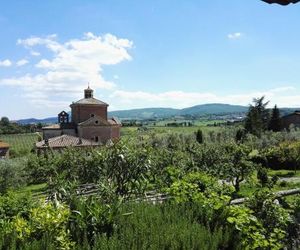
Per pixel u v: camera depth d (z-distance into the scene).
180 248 5.87
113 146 14.19
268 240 7.62
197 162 32.75
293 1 2.62
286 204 10.20
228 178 32.09
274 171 45.91
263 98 89.69
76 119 73.25
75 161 29.25
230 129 77.25
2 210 9.21
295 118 91.94
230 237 6.56
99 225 6.36
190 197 8.40
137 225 6.45
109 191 10.21
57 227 6.20
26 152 88.25
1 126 137.75
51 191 10.01
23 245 5.58
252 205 9.42
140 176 13.48
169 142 56.44
